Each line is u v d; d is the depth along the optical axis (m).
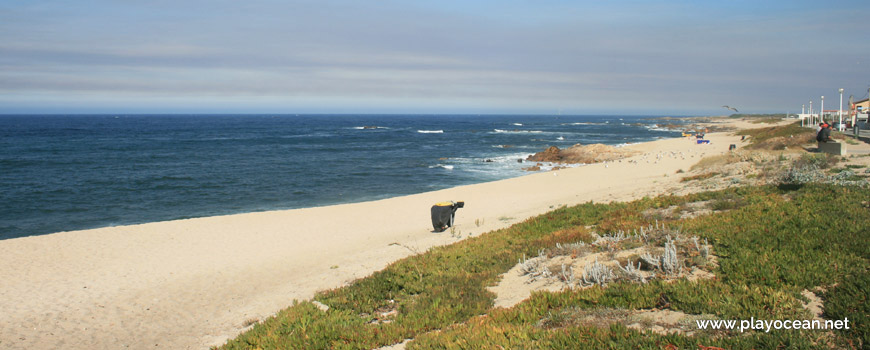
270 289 12.94
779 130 53.12
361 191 37.31
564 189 30.16
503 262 11.16
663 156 44.12
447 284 9.97
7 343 9.94
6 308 11.94
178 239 19.62
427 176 45.03
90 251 17.66
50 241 19.14
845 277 6.67
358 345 7.35
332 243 18.72
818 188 13.40
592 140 96.12
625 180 31.36
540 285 9.03
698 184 21.62
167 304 12.08
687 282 7.36
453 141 94.44
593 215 15.99
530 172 47.03
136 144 82.62
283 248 18.03
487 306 8.46
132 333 10.29
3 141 86.69
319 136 112.38
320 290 11.73
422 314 8.39
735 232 9.77
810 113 68.38
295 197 34.81
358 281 11.55
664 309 6.68
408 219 23.28
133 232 20.89
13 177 42.41
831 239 8.46
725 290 6.81
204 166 51.88
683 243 9.51
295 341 7.71
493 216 22.27
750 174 20.92
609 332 5.91
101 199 33.38
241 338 8.43
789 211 11.07
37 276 14.61
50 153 64.62
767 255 8.02
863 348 5.02
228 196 35.03
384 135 117.94
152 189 37.41
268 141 93.62
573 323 6.51
